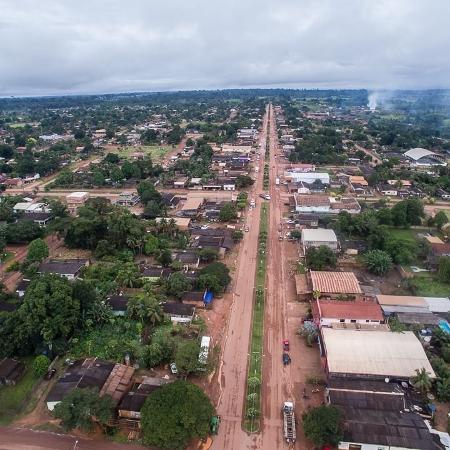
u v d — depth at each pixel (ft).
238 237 426.92
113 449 190.80
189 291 317.01
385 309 296.30
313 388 230.07
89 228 398.21
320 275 333.83
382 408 204.03
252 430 202.28
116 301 301.02
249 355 256.73
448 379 221.87
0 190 620.90
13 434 199.21
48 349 252.62
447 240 432.25
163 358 245.65
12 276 360.89
